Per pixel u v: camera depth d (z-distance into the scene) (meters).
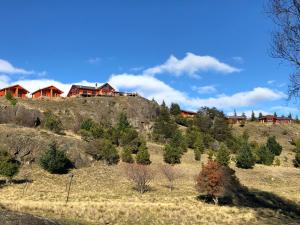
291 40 14.67
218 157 72.75
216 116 121.56
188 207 44.25
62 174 58.56
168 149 71.25
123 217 37.31
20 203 38.75
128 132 78.81
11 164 51.78
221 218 40.47
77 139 69.62
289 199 54.31
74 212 37.06
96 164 65.00
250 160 73.75
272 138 98.12
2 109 73.44
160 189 54.66
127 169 55.38
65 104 100.94
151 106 111.12
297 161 84.31
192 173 65.88
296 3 14.38
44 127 75.94
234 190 53.56
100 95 118.00
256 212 45.16
